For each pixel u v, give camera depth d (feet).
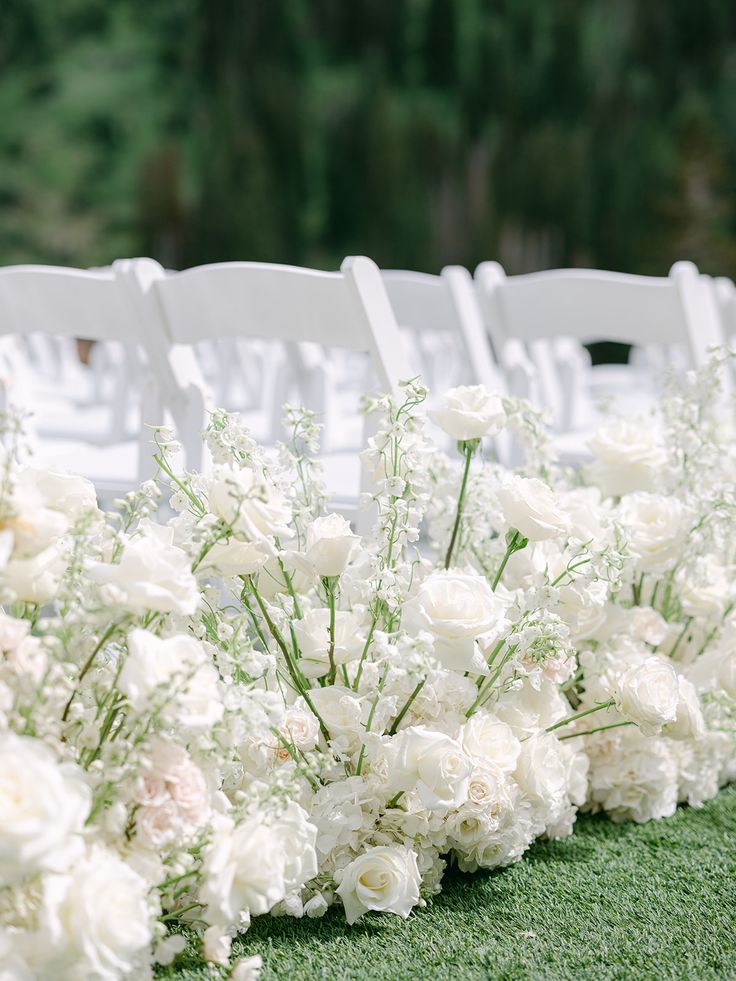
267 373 12.12
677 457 6.92
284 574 5.38
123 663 4.44
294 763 5.03
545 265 37.99
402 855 5.08
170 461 6.46
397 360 6.46
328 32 39.91
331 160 39.14
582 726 6.34
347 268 6.29
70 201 40.57
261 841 4.25
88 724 4.47
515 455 8.83
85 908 3.69
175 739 4.39
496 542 6.40
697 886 5.56
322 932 5.01
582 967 4.82
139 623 4.36
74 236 40.50
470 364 9.59
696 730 6.07
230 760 4.60
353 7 39.58
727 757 6.83
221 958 4.22
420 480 5.47
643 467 6.87
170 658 4.09
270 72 39.63
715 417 7.75
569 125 38.83
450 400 5.64
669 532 6.31
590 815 6.44
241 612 5.40
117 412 9.91
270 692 4.66
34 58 40.60
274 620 5.35
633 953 4.93
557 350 13.39
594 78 38.78
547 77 38.99
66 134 40.68
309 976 4.66
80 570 4.44
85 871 3.77
